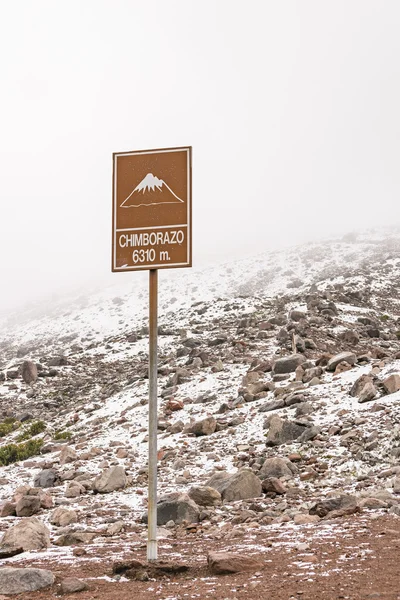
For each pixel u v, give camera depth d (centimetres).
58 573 939
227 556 859
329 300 5950
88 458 2439
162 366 4241
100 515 1580
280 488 1562
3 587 836
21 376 5406
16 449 2886
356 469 1700
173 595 737
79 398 4253
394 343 4328
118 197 1004
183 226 975
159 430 2655
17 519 1653
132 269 988
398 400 2162
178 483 1858
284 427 2103
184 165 983
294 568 813
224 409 2695
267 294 9888
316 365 3019
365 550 868
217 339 4622
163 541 1203
